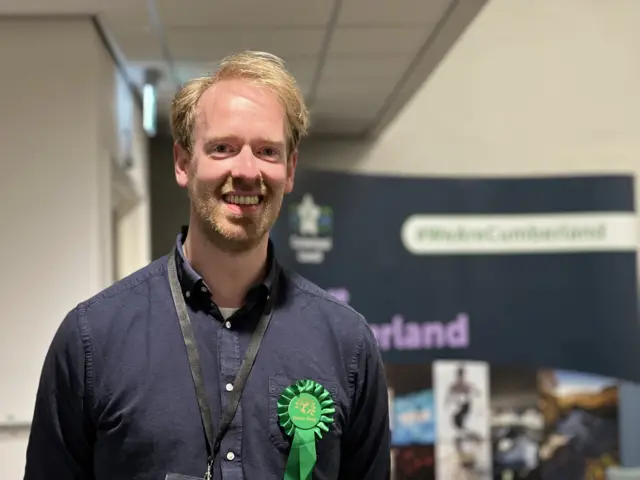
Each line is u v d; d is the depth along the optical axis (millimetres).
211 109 1347
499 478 3744
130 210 3725
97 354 1342
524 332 3797
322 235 3707
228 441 1316
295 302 1456
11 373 2490
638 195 4211
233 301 1411
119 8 2490
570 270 3816
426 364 3754
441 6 2512
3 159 2543
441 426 3738
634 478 3617
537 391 3777
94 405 1334
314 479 1353
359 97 3623
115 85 2988
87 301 1396
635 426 3809
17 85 2561
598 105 4242
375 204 3766
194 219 1384
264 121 1345
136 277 1433
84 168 2562
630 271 3816
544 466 3754
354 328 1469
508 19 4242
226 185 1316
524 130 4242
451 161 4238
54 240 2535
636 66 4254
